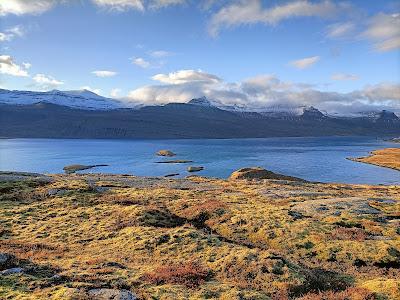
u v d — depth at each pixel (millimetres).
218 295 21984
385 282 24281
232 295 21766
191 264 28156
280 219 43156
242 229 40875
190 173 161375
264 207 49281
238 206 50312
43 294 19047
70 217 45250
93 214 46406
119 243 34844
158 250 32250
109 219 44000
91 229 40344
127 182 80000
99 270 24406
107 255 30984
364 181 141375
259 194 64625
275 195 63531
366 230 40094
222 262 28562
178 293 21547
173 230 37219
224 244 33156
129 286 21844
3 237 37469
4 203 53062
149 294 20953
